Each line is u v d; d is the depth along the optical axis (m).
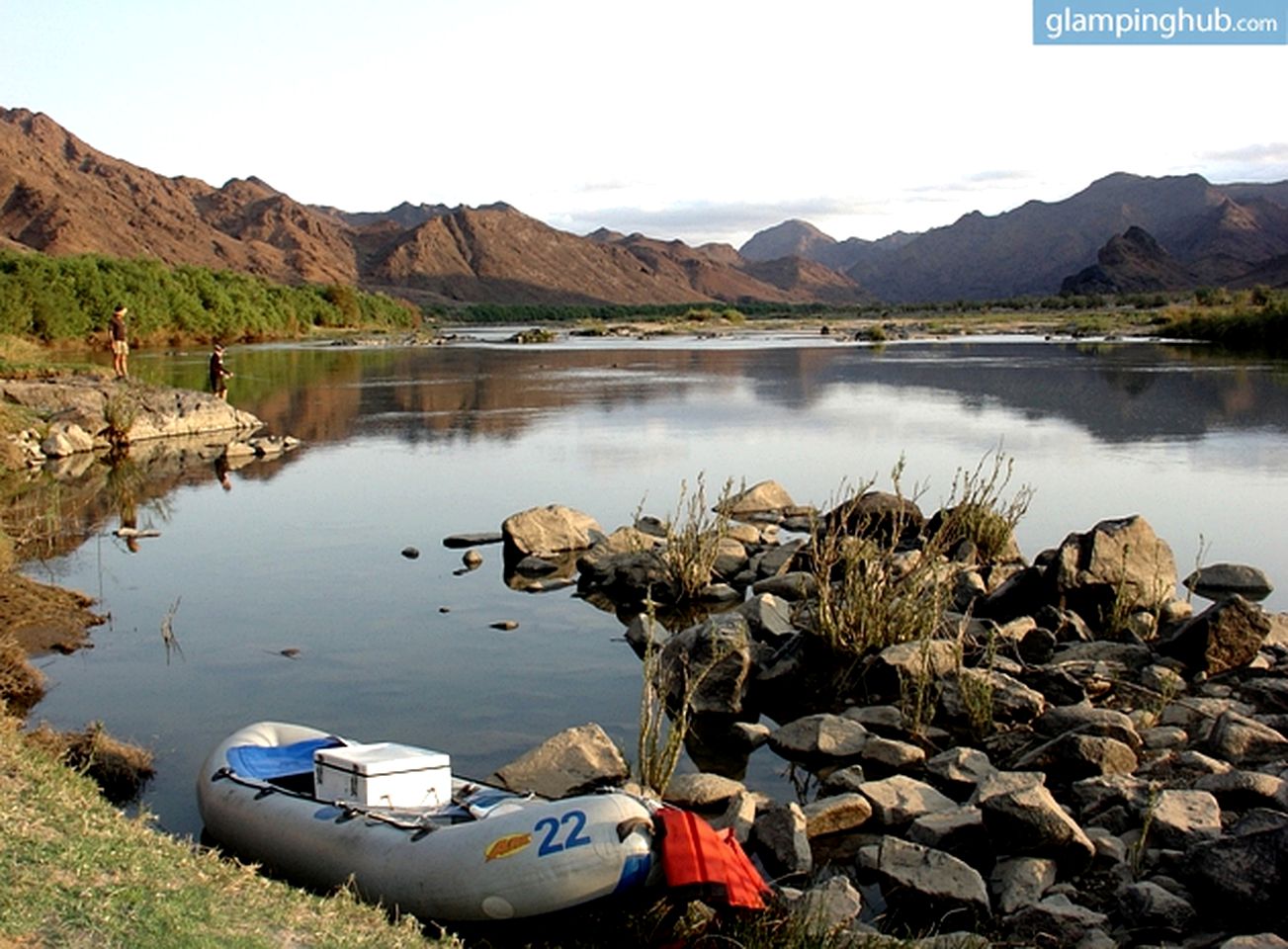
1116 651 11.82
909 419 33.53
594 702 11.20
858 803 8.35
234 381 49.50
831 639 11.55
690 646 11.52
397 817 6.97
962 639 11.39
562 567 16.64
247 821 7.39
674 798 8.85
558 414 36.09
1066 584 13.02
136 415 30.67
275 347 79.81
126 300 71.12
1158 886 6.88
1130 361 56.56
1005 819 7.69
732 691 11.10
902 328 107.00
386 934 5.88
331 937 5.61
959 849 7.82
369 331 109.31
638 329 122.12
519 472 24.89
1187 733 10.00
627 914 6.48
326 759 7.39
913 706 10.69
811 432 30.80
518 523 17.25
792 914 6.54
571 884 6.14
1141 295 189.25
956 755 9.34
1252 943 6.05
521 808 6.61
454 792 7.55
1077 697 10.77
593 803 6.37
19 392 30.66
